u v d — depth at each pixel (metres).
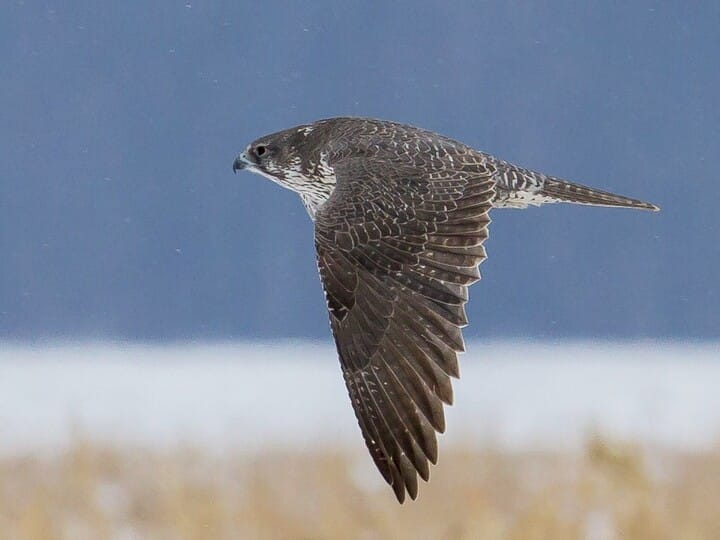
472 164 8.20
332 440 13.52
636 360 36.41
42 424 19.42
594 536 11.07
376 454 7.14
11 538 11.86
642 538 11.08
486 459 13.21
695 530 11.11
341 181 8.07
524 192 9.17
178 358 38.12
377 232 7.66
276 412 22.47
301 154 10.04
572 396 23.69
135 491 12.82
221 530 11.63
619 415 18.48
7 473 13.99
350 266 7.59
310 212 10.27
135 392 26.11
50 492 12.70
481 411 16.78
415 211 7.77
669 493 11.84
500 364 32.75
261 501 11.98
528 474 13.03
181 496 11.99
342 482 12.27
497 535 11.16
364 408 7.25
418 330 7.32
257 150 10.20
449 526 11.39
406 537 11.30
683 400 23.39
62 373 30.98
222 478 12.88
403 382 7.23
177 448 14.16
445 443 13.64
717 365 34.28
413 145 8.38
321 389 26.77
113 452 13.93
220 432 17.59
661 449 14.46
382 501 11.72
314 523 11.73
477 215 7.80
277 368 33.47
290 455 13.86
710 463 13.44
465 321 7.29
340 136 8.95
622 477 11.52
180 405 23.86
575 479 11.73
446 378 7.16
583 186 9.28
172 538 11.66
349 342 7.40
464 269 7.52
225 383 28.31
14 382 28.00
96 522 11.94
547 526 11.09
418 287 7.46
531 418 19.33
